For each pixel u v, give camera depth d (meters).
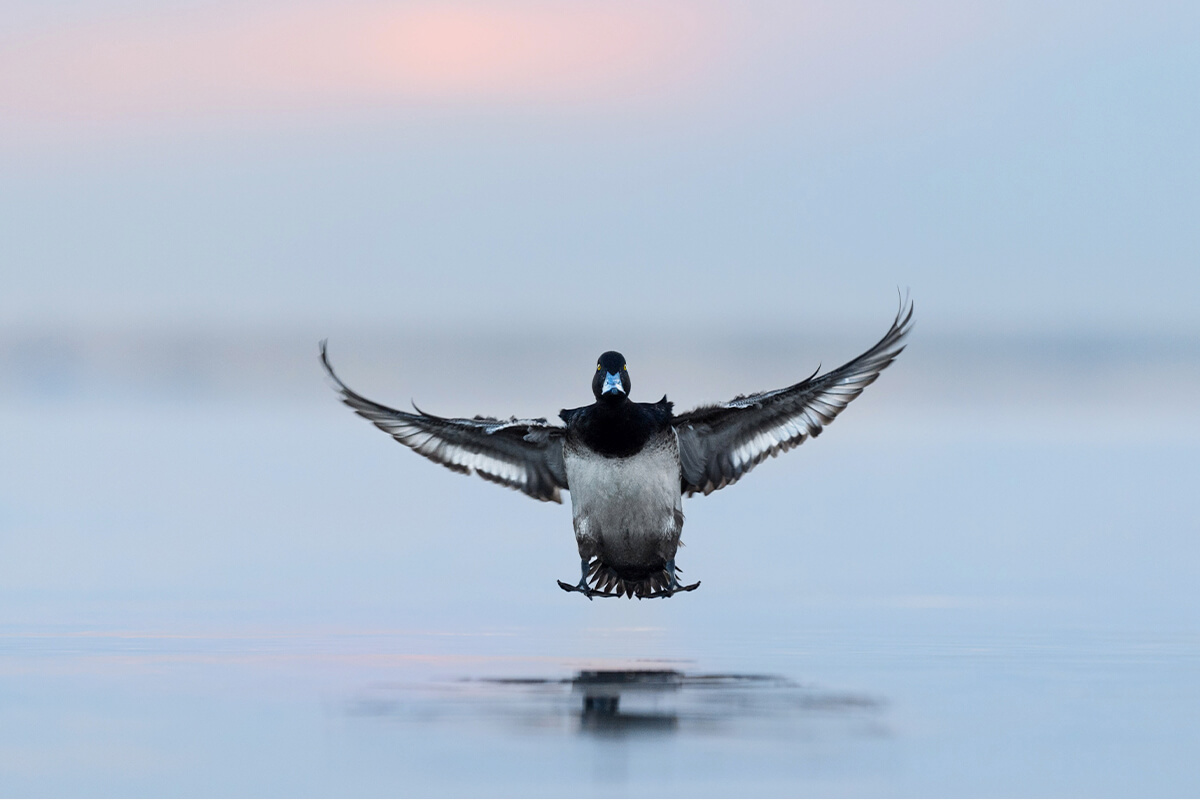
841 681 11.62
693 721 10.16
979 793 8.60
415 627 14.61
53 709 10.55
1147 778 8.86
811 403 13.87
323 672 12.04
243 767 9.09
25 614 15.13
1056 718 10.26
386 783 8.77
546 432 14.36
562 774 8.86
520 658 12.83
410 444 14.61
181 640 13.62
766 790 8.61
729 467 14.20
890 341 13.55
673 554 13.77
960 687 11.41
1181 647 13.30
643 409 13.66
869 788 8.67
